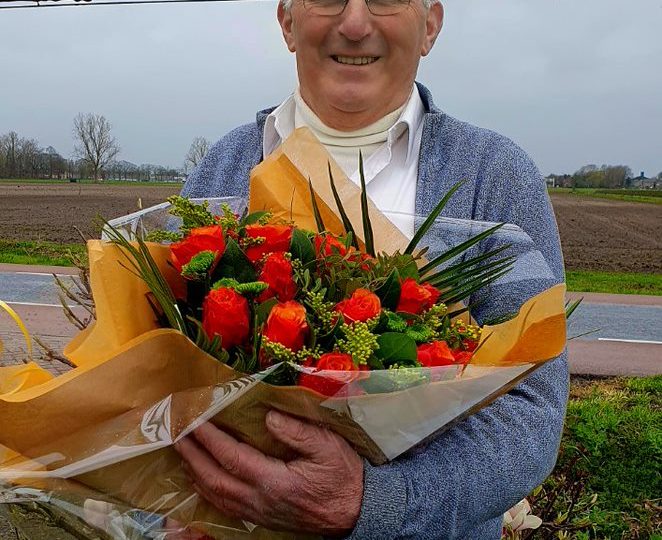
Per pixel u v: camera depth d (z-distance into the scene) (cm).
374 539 118
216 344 111
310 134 159
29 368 127
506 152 174
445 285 140
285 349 105
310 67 183
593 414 439
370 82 178
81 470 115
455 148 179
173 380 116
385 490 117
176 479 121
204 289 123
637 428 426
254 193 156
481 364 116
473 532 147
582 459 391
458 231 154
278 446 116
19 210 2473
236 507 118
